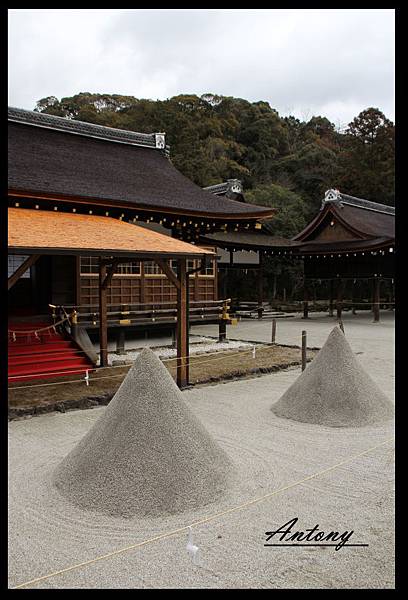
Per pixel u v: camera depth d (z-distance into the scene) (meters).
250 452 5.70
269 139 45.09
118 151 16.05
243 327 19.58
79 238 7.92
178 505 4.18
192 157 34.50
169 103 43.78
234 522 4.00
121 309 12.39
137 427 4.56
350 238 22.77
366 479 4.91
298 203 35.97
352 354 7.42
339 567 3.39
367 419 6.83
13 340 9.79
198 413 7.46
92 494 4.29
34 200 9.68
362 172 38.62
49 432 6.52
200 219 13.37
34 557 3.50
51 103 44.22
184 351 9.10
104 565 3.39
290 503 4.36
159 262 8.86
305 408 7.06
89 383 9.05
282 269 33.28
